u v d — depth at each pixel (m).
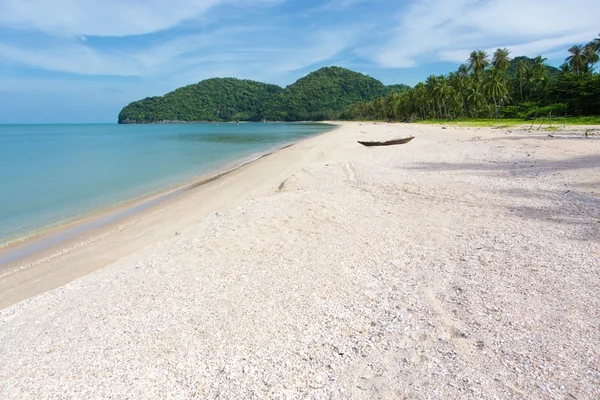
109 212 13.36
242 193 14.42
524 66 68.75
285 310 4.71
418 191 11.06
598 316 4.10
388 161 18.14
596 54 62.84
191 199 14.48
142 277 6.20
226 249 7.09
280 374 3.55
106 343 4.29
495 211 8.66
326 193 11.16
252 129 109.19
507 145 22.95
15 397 3.52
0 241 10.51
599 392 2.99
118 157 33.00
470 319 4.23
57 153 38.50
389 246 6.77
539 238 6.71
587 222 7.50
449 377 3.33
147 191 16.94
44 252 9.54
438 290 5.00
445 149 22.77
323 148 29.09
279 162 23.08
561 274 5.21
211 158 30.16
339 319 4.45
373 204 9.80
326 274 5.70
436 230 7.52
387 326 4.23
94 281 6.66
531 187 10.95
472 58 71.38
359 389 3.29
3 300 7.02
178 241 8.19
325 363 3.67
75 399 3.43
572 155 17.19
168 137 69.50
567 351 3.53
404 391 3.21
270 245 7.11
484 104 69.38
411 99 90.50
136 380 3.61
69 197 16.17
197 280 5.82
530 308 4.36
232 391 3.37
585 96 51.16
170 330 4.44
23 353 4.32
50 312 5.53
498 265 5.66
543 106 60.00
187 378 3.59
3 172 24.02
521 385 3.14
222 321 4.55
